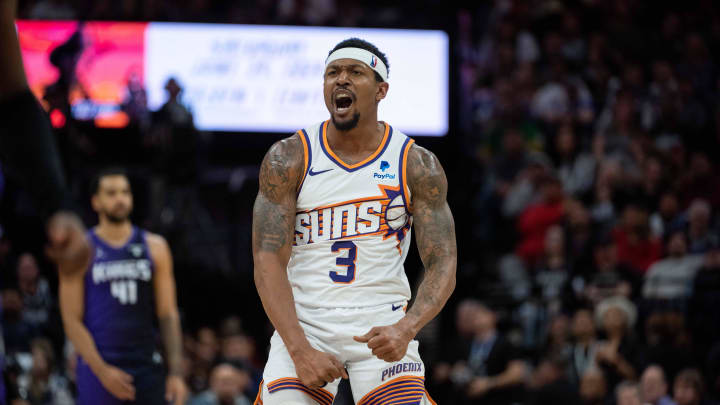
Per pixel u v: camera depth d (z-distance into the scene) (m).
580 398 18.62
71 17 28.80
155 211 25.70
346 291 8.09
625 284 21.55
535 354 21.92
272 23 29.27
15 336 19.89
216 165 30.11
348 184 8.13
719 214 25.84
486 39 33.94
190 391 20.66
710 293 20.89
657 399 17.53
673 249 22.33
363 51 8.11
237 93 29.22
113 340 12.17
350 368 8.15
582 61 31.78
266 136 29.42
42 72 27.95
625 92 28.62
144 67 28.67
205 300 26.84
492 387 20.30
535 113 29.77
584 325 19.80
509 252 27.25
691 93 30.14
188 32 28.98
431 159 8.30
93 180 12.62
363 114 8.09
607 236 24.28
